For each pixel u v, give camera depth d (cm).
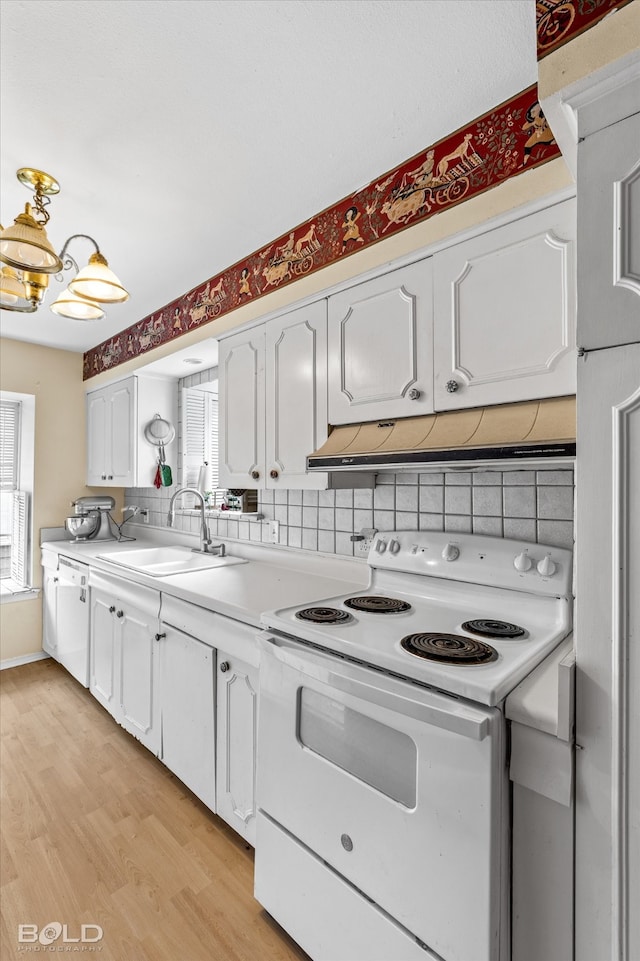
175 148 149
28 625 333
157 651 203
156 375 308
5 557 359
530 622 136
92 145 147
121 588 232
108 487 371
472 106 137
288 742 129
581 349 86
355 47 115
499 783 91
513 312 121
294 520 228
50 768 211
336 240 182
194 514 301
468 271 130
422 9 105
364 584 191
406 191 160
